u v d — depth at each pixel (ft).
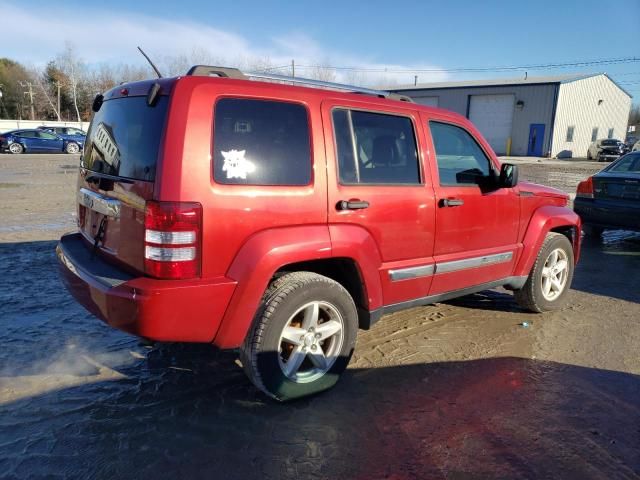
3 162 74.13
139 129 9.95
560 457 9.47
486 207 14.19
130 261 9.87
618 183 26.40
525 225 15.70
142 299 9.05
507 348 14.15
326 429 10.17
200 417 10.47
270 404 11.00
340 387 11.82
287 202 10.23
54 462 9.00
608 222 26.86
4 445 9.42
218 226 9.48
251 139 9.95
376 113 11.98
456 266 13.60
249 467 9.02
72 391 11.34
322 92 11.15
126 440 9.66
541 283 16.52
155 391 11.43
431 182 12.89
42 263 20.93
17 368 12.28
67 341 13.83
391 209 11.89
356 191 11.27
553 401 11.41
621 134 165.78
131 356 13.08
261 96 10.19
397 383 12.06
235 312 9.85
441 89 146.51
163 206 9.05
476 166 14.24
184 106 9.35
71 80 223.30
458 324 15.85
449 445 9.75
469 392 11.72
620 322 16.30
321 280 10.89
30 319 15.21
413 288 12.88
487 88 138.10
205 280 9.49
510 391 11.80
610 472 9.09
